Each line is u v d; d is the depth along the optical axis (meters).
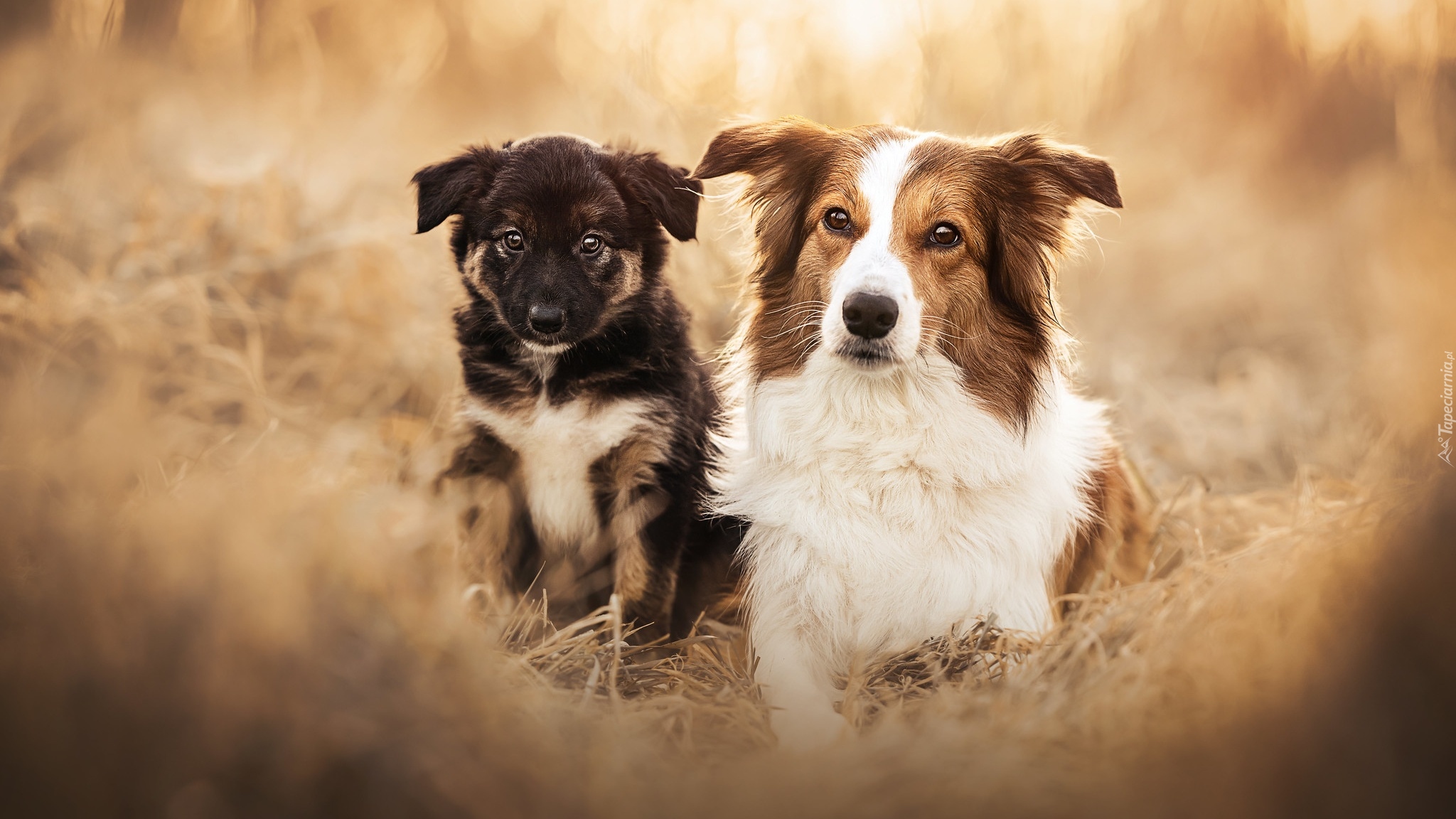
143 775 1.97
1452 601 2.26
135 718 2.04
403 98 7.57
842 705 2.86
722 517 3.65
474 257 3.94
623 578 3.63
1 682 2.06
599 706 2.68
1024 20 7.12
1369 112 7.88
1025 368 3.32
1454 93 5.95
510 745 2.18
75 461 2.88
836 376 3.20
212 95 6.98
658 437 3.74
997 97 6.68
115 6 6.01
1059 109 7.41
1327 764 2.12
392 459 4.09
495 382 3.77
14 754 1.95
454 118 8.44
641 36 6.19
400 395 4.78
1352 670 2.25
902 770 2.21
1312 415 5.05
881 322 2.95
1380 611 2.33
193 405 4.21
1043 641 2.96
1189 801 2.12
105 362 4.09
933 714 2.54
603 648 3.05
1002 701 2.54
